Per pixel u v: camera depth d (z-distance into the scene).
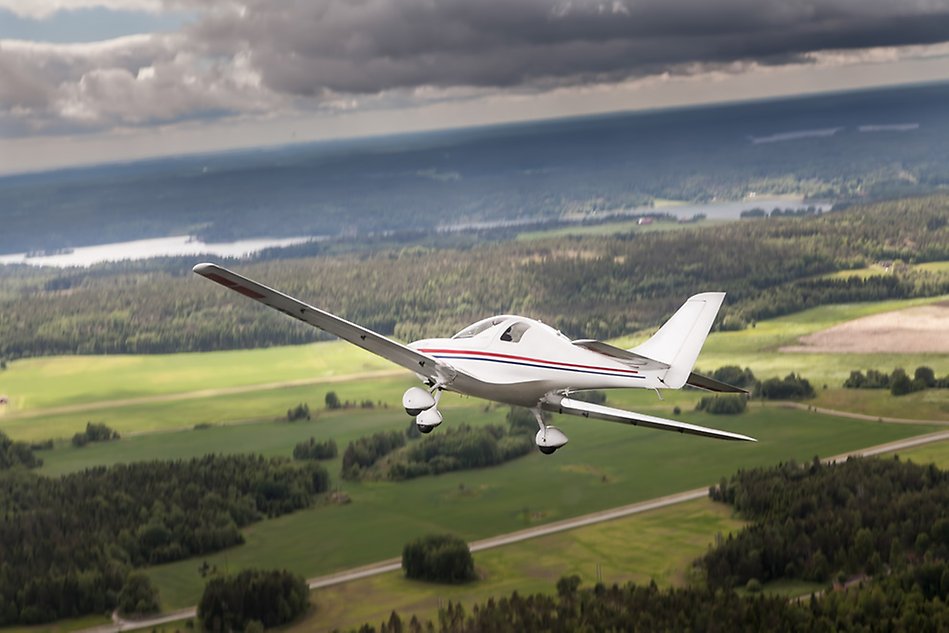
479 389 20.16
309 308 18.61
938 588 100.31
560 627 95.94
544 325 20.34
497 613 101.12
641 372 19.39
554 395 20.03
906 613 93.81
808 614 96.25
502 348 20.17
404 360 20.12
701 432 18.80
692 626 96.25
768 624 94.69
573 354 19.69
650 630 95.00
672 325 19.66
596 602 101.62
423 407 19.89
